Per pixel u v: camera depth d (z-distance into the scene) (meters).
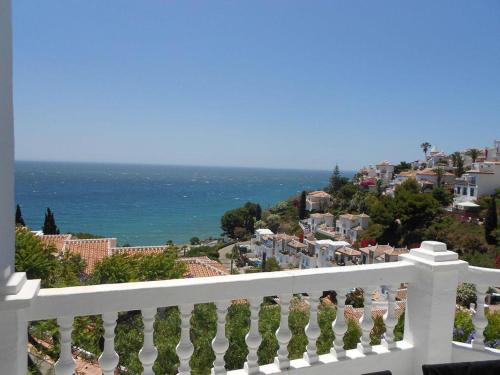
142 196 155.12
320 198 85.12
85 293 2.29
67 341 2.31
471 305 12.34
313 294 3.01
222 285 2.63
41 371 4.84
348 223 61.19
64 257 12.09
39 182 197.00
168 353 4.65
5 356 2.02
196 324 5.33
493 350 3.48
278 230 78.88
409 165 100.00
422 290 3.30
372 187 86.88
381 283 3.22
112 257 9.81
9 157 2.09
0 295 2.00
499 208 50.78
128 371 4.83
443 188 66.44
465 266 3.30
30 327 4.85
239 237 81.19
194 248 68.81
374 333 5.56
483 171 60.12
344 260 45.97
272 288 2.80
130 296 2.38
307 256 52.50
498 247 40.38
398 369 3.34
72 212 108.06
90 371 5.32
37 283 2.21
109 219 100.62
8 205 2.10
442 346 3.32
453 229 46.34
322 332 5.16
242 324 5.27
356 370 3.17
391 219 51.56
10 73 2.12
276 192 185.88
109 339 2.39
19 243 7.89
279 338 2.93
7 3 2.07
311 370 3.01
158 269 10.26
